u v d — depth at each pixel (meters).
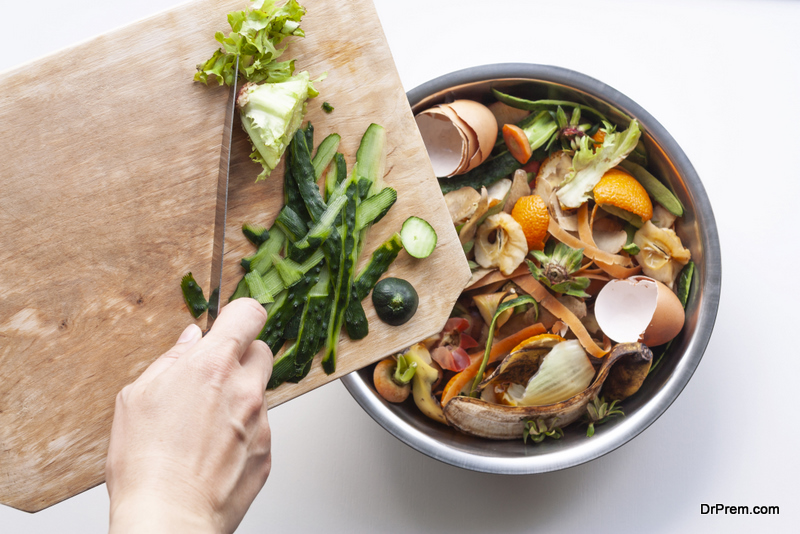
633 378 0.70
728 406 0.77
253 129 0.60
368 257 0.64
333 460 0.77
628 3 0.80
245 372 0.55
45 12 0.81
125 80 0.61
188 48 0.61
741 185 0.78
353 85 0.63
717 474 0.76
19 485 0.61
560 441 0.70
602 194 0.71
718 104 0.79
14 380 0.61
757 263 0.77
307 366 0.63
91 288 0.61
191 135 0.61
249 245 0.63
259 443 0.55
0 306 0.61
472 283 0.74
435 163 0.74
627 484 0.76
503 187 0.75
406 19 0.81
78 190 0.61
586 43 0.80
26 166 0.60
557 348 0.71
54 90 0.60
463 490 0.76
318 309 0.63
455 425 0.70
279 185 0.63
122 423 0.52
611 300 0.73
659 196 0.73
